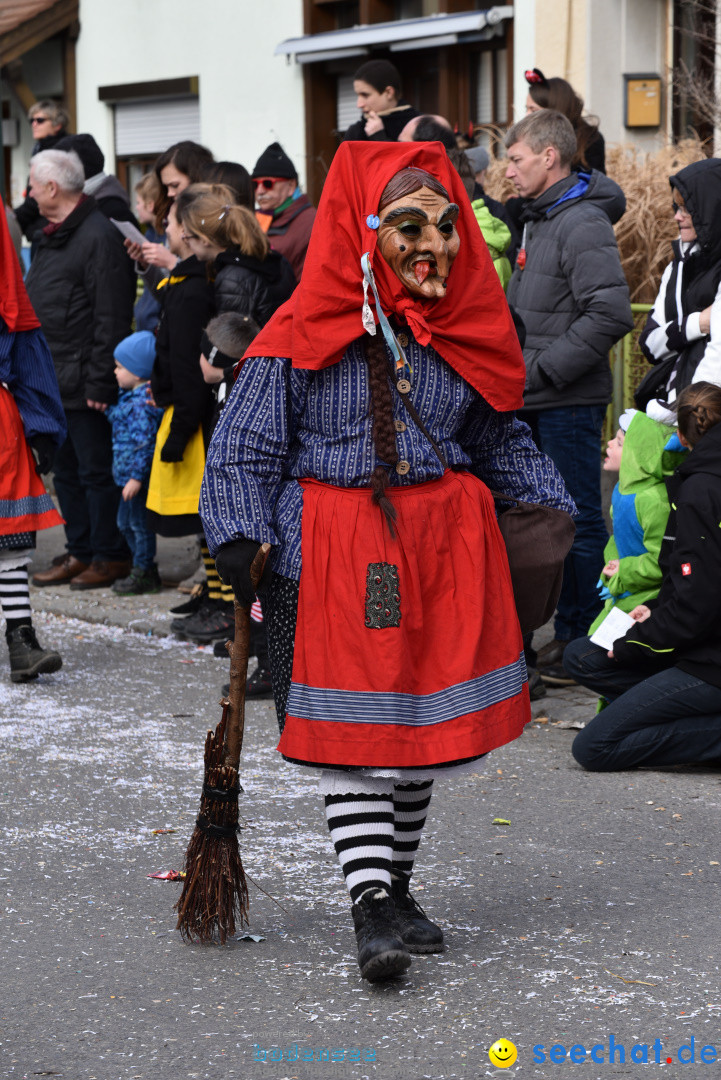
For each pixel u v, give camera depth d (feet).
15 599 42.91
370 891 21.98
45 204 53.83
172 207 46.01
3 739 37.11
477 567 22.48
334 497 22.17
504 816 30.76
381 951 21.53
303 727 21.95
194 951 23.91
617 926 24.66
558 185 40.86
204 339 42.50
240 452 22.25
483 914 25.32
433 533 22.18
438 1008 21.54
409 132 42.68
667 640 33.24
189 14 92.48
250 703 40.83
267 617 22.89
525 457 24.13
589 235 40.09
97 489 55.52
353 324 21.90
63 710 40.09
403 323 22.34
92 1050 20.42
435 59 82.79
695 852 28.40
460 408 22.86
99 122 99.40
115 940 24.44
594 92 72.84
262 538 22.04
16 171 107.86
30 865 28.14
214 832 23.98
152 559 55.57
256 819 30.71
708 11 67.36
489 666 22.52
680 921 24.86
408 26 80.38
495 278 22.99
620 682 35.53
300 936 24.48
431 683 22.08
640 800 31.73
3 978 22.93
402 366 22.20
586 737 33.73
